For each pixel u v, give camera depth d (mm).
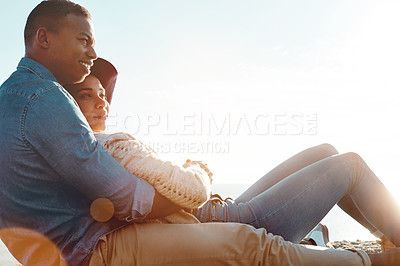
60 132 1446
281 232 1958
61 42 1709
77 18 1734
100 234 1537
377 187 2135
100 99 2156
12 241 1564
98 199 1500
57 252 1525
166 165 1607
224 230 1661
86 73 1811
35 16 1715
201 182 1675
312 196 1985
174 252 1568
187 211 1858
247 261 1640
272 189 2021
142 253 1545
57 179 1518
